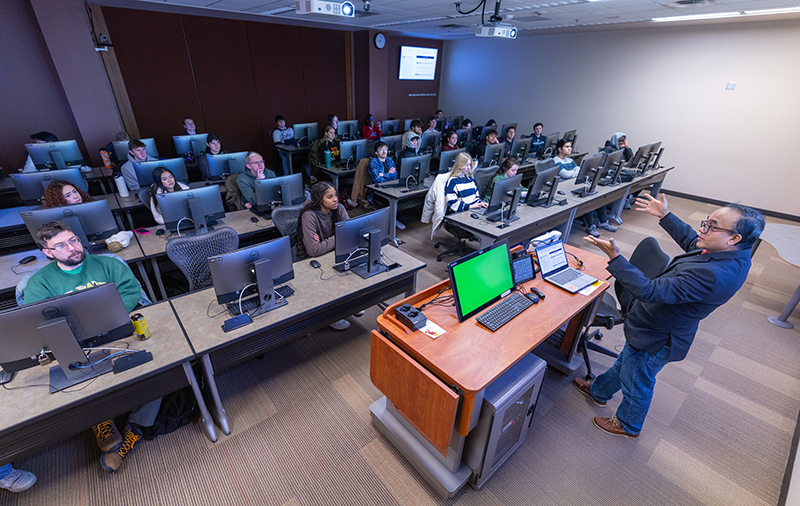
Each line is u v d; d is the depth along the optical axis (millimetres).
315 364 2656
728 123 5945
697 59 6035
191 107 6738
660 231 5164
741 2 4094
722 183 6199
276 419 2225
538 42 8031
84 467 1934
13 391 1525
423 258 4207
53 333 1416
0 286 2232
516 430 1921
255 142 7727
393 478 1920
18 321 1364
